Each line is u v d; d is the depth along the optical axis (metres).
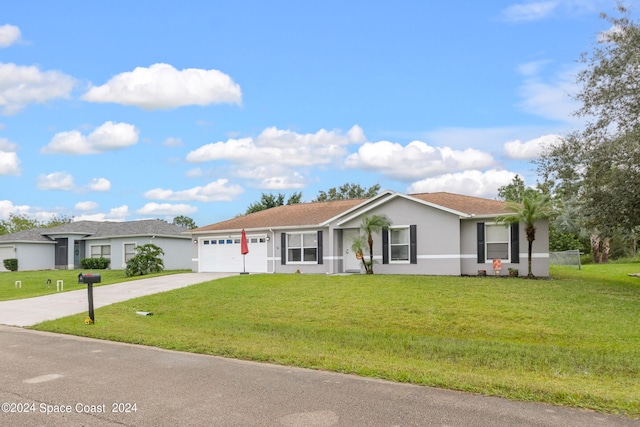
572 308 14.97
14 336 11.53
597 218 20.45
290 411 5.96
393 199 24.80
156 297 18.42
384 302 16.30
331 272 26.19
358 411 5.93
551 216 21.95
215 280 22.73
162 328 12.82
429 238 23.94
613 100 19.41
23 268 40.94
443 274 23.53
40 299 18.89
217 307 16.69
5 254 41.56
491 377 7.54
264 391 6.79
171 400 6.43
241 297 18.14
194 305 17.05
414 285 19.31
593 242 43.75
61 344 10.45
